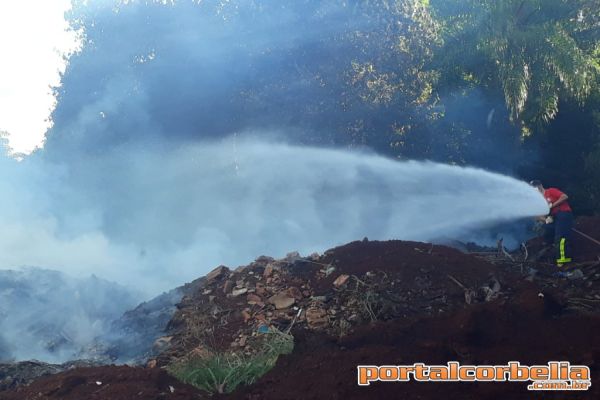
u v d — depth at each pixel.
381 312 7.43
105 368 6.05
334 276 8.36
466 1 18.48
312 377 5.34
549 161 21.06
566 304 7.41
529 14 18.70
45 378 6.08
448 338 5.92
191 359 6.51
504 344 5.81
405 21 16.69
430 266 8.34
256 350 6.79
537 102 18.69
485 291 7.86
